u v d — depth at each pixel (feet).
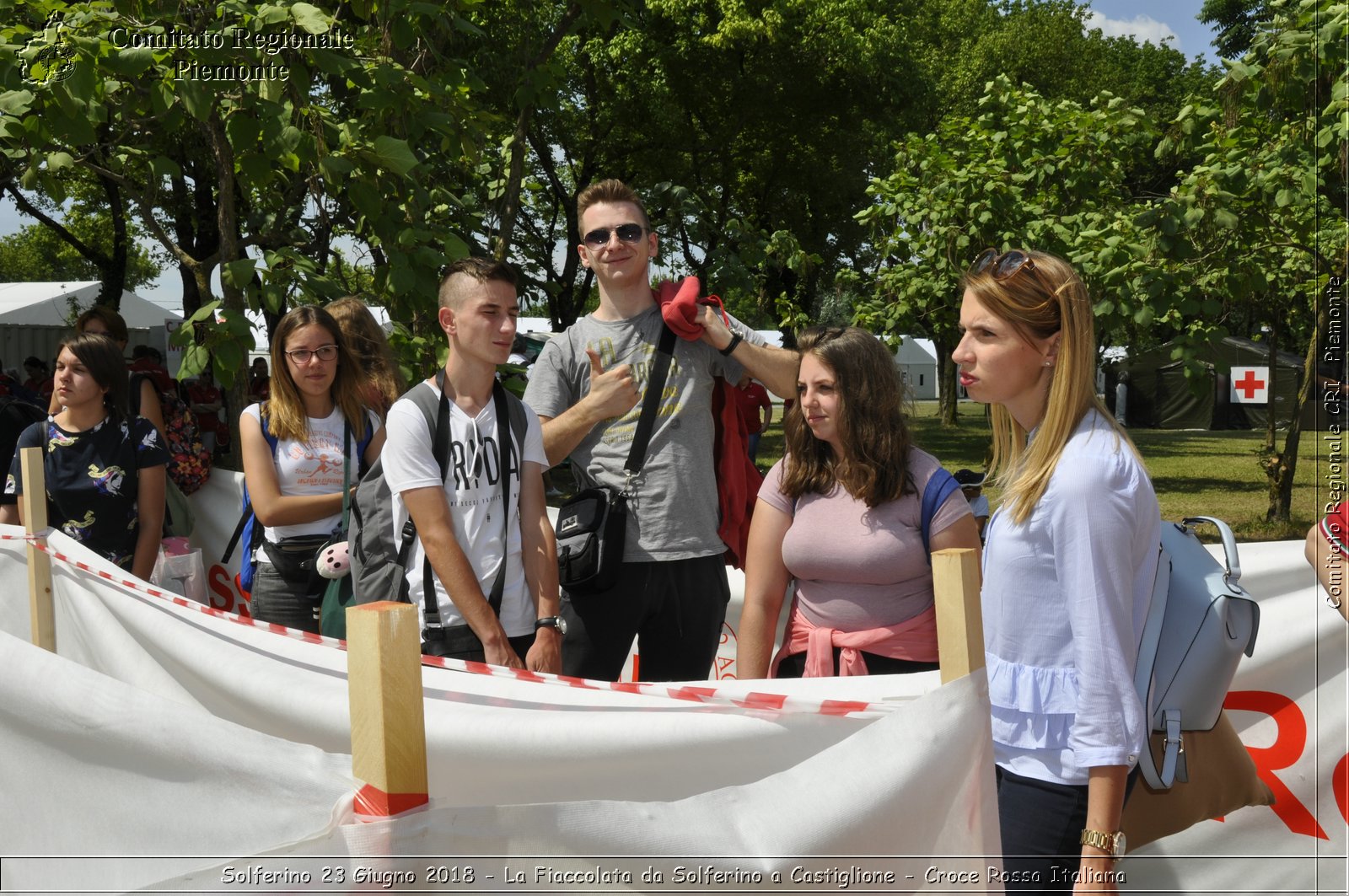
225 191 19.93
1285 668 9.62
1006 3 116.16
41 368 55.77
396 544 9.42
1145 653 6.25
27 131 16.29
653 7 64.34
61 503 13.06
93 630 9.70
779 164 73.36
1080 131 34.32
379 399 12.97
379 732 4.12
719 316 10.72
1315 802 9.43
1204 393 32.89
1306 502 45.19
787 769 5.47
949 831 4.72
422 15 19.38
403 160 17.57
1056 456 6.01
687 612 10.73
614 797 5.75
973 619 4.84
